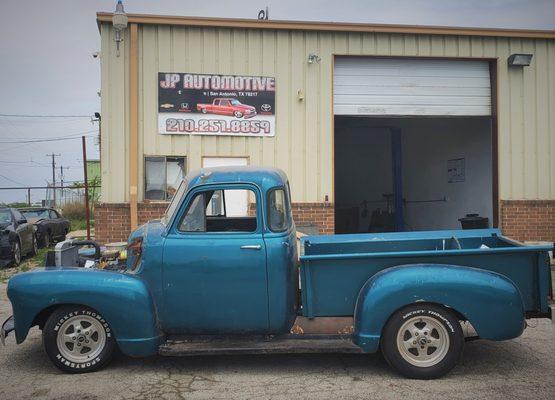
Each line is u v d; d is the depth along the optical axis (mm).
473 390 4273
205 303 4688
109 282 4629
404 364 4480
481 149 12891
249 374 4719
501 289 4418
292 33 11156
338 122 16031
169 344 4672
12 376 4719
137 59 10625
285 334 4773
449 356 4465
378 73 11641
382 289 4414
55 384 4492
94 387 4414
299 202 11125
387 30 11312
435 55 11602
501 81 11789
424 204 16219
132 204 10453
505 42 11805
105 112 10531
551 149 11883
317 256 4605
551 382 4457
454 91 11867
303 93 11164
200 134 10898
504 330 4422
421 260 4633
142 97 10734
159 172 10797
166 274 4680
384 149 18531
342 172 19766
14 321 4680
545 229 11805
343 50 11320
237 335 4793
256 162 11078
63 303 4625
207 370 4832
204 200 4789
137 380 4574
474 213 13219
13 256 11508
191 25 10773
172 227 4742
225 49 10953
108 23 10516
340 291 4680
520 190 11828
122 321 4602
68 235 17672
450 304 4387
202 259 4664
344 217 18219
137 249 4902
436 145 15305
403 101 11711
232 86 10969
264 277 4664
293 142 11164
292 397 4160
